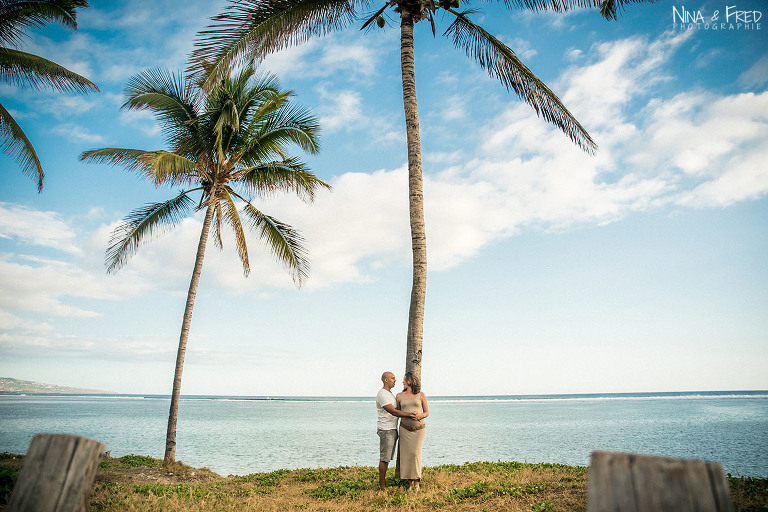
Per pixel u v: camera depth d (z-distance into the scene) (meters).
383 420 8.77
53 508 2.47
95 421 48.41
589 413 62.34
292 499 8.67
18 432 34.19
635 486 1.51
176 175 14.88
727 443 26.44
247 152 16.06
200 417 61.09
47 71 15.74
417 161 10.11
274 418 59.41
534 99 11.44
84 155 15.20
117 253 15.41
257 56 11.41
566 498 7.21
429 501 7.57
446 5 10.97
